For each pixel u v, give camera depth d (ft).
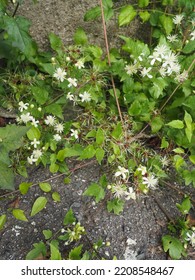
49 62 0.99
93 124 0.93
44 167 0.91
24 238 0.83
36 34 1.02
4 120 0.96
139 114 0.90
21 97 0.95
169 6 1.01
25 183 0.82
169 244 0.82
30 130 0.86
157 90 0.89
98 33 1.03
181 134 0.90
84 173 0.91
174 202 0.89
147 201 0.89
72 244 0.82
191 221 0.87
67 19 1.00
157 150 0.94
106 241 0.84
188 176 0.86
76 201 0.87
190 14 0.97
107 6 0.94
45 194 0.88
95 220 0.86
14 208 0.86
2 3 0.86
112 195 0.88
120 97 0.97
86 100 0.90
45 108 0.90
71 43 1.04
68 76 0.91
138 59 0.91
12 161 0.88
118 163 0.88
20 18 0.86
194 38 0.95
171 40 0.97
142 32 1.04
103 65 0.94
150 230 0.86
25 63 1.00
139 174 0.85
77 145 0.88
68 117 0.97
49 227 0.84
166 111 0.95
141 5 0.97
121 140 0.89
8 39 0.87
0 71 0.99
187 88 0.92
